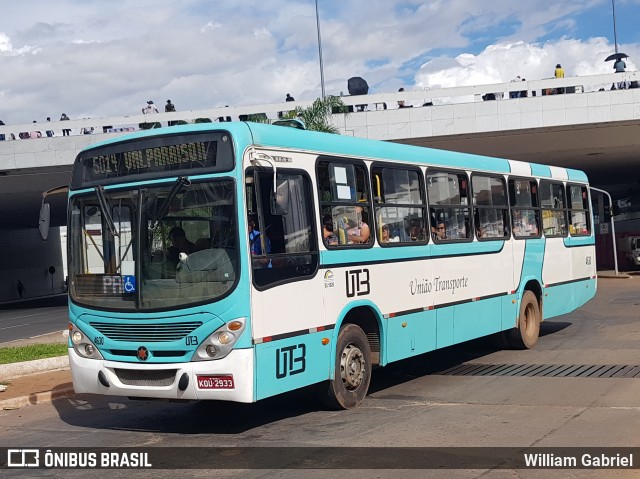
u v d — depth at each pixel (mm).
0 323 30156
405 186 10367
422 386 10500
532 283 14016
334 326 8719
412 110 26859
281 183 8125
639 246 39594
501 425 7992
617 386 9805
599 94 26016
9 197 34594
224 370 7434
